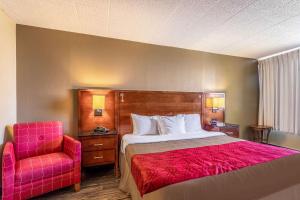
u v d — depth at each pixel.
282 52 3.94
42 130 2.34
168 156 1.84
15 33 2.54
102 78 3.04
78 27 2.69
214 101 3.75
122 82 3.18
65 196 2.10
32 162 1.97
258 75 4.49
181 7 2.11
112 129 3.02
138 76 3.30
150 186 1.28
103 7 2.12
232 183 1.29
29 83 2.62
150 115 3.29
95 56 2.99
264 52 3.96
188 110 3.61
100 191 2.24
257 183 1.36
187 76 3.73
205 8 2.13
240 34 2.94
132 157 1.91
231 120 4.19
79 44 2.90
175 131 2.94
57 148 2.42
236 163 1.61
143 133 2.91
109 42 3.09
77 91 2.88
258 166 1.54
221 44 3.45
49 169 1.95
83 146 2.48
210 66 3.96
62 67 2.79
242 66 4.33
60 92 2.78
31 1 2.00
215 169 1.46
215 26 2.64
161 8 2.13
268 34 2.93
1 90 2.20
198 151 2.03
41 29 2.68
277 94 4.03
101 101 2.79
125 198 2.07
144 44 3.35
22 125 2.22
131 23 2.55
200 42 3.34
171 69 3.58
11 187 1.71
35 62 2.65
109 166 3.01
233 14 2.27
